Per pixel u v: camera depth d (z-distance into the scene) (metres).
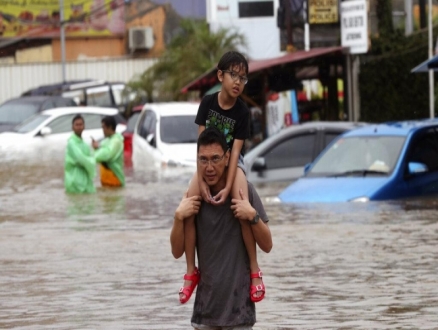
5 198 40.12
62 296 20.05
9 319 17.98
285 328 16.88
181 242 13.20
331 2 64.94
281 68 60.44
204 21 97.50
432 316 17.61
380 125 38.00
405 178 34.53
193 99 78.75
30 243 27.23
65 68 97.12
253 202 13.32
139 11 110.75
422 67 45.62
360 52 58.62
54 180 48.03
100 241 27.34
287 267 22.69
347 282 20.84
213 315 12.97
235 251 12.99
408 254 24.05
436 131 36.75
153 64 88.06
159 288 20.69
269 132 60.28
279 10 67.12
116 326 17.28
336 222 29.70
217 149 12.84
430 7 56.59
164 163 47.91
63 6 107.25
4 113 72.44
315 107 68.62
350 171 35.59
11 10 106.62
